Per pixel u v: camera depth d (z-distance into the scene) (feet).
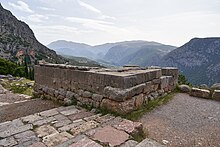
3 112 23.30
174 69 30.68
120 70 24.00
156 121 17.80
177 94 29.07
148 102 22.57
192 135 15.11
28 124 16.90
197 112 20.67
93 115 18.94
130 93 18.74
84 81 22.79
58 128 15.93
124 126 14.74
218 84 29.96
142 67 30.76
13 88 53.26
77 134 14.03
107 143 12.03
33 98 32.65
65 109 21.50
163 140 14.08
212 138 14.67
